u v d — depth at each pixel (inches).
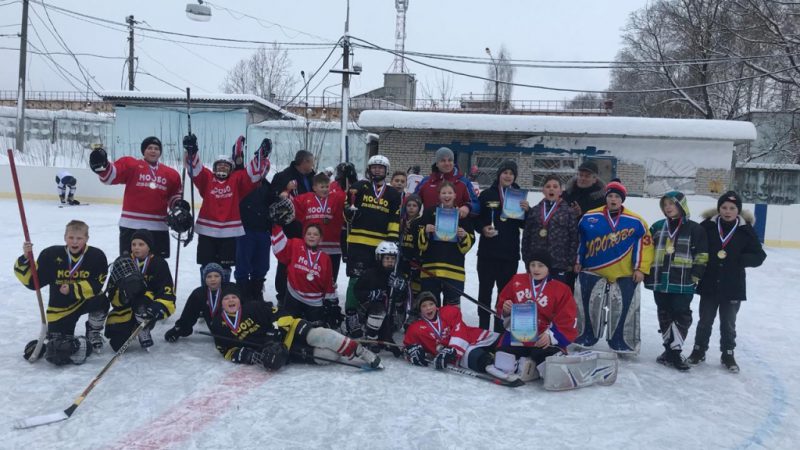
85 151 954.7
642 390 193.9
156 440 145.2
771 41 897.5
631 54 1341.0
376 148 836.6
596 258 220.8
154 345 216.1
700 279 218.4
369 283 216.8
